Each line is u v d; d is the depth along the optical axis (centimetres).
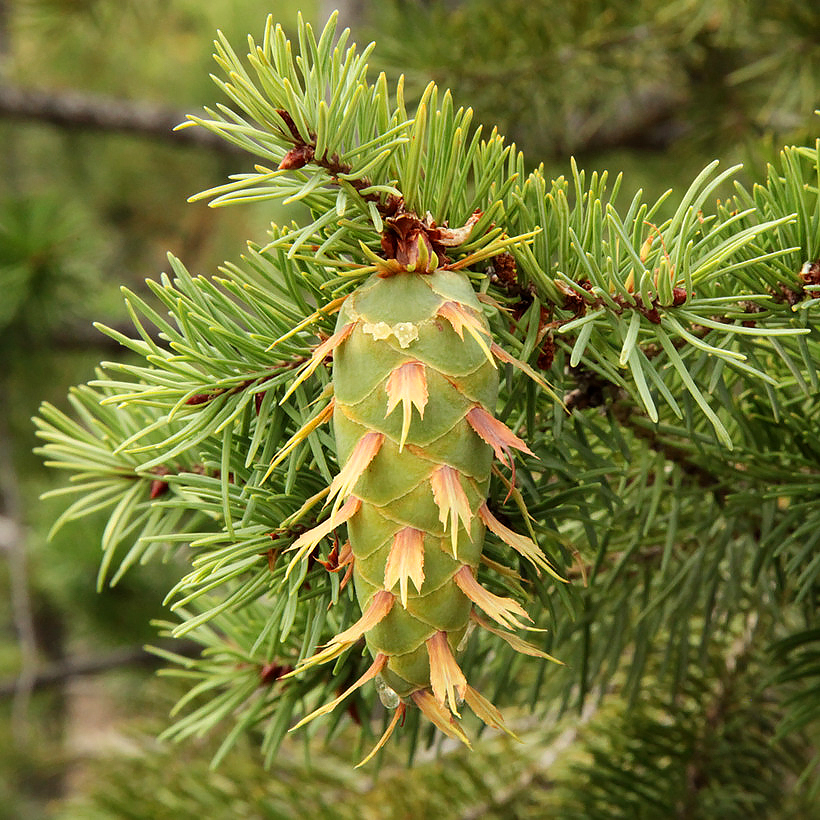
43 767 175
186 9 191
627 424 52
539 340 48
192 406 48
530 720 74
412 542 44
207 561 48
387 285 45
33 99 142
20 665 187
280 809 72
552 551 54
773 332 46
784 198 48
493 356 46
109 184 215
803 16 98
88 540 145
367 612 45
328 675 52
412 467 45
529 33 102
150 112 147
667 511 55
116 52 199
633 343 46
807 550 51
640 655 56
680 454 53
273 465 46
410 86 102
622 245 48
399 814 69
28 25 163
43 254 129
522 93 104
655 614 56
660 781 62
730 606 56
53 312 134
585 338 46
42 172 217
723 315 48
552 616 49
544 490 49
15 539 162
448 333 45
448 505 44
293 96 45
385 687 46
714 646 67
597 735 69
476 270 48
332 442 47
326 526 45
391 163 47
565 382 50
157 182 214
